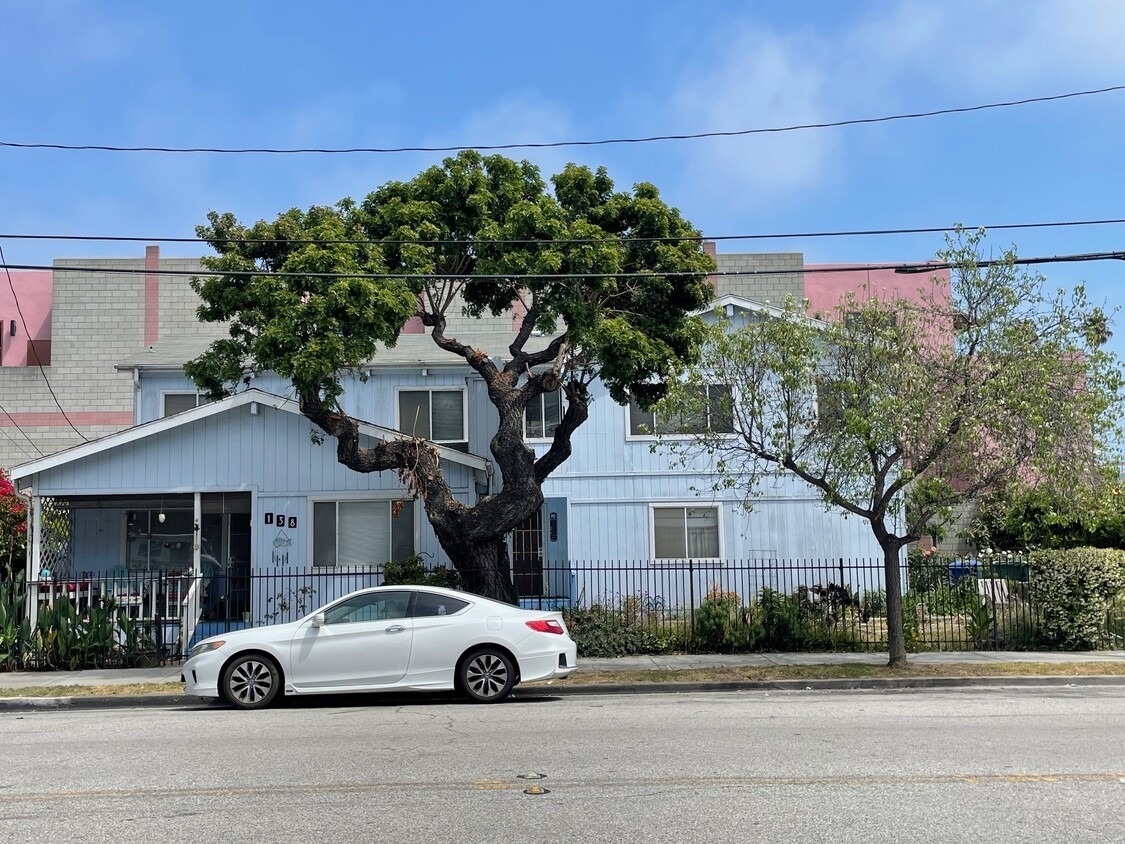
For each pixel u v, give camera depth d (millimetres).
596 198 18000
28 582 18547
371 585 20391
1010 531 25719
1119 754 9180
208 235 16453
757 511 24328
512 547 24188
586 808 7293
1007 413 14844
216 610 21219
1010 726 10859
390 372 24266
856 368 15703
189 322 35281
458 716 12070
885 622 21406
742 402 16219
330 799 7668
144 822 7066
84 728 11797
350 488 20719
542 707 12914
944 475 15680
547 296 16484
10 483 22875
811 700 13453
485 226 16578
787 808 7250
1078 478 15188
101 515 23625
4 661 17062
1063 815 7043
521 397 17578
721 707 12719
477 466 20281
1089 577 18234
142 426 20375
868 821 6898
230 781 8375
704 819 6973
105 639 17375
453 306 32531
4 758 9680
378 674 13164
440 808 7344
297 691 13117
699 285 17828
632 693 14602
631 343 16344
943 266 15633
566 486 24438
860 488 16969
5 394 34250
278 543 20562
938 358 15703
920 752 9305
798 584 22844
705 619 18172
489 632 13328
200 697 13555
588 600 24016
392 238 16516
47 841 6613
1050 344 14922
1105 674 15406
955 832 6633
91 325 34938
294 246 16281
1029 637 18516
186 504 22312
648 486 24438
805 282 38750
